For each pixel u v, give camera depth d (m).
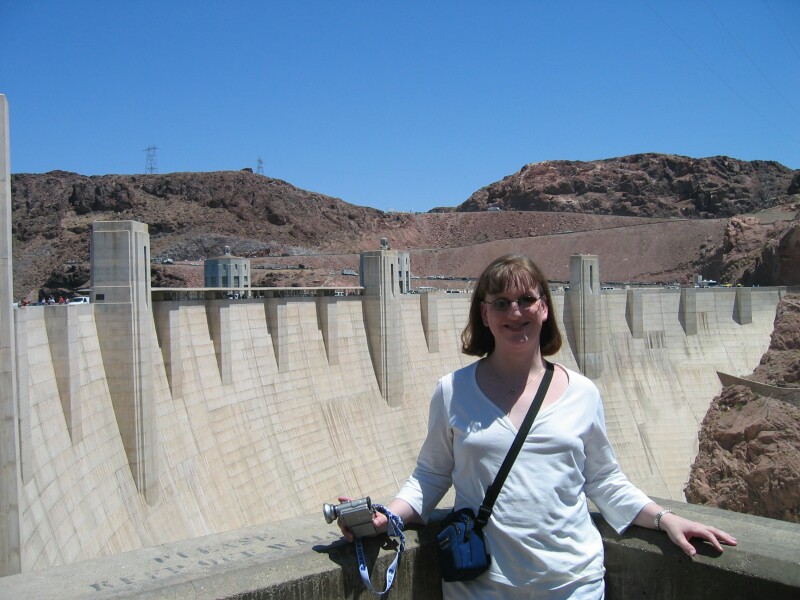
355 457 47.59
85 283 154.12
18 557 21.16
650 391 71.31
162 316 35.09
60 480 25.50
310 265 177.12
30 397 24.64
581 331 67.94
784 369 70.62
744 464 64.19
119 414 30.91
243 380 41.34
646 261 177.00
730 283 108.25
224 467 37.78
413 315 57.38
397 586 7.90
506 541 7.72
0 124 20.94
